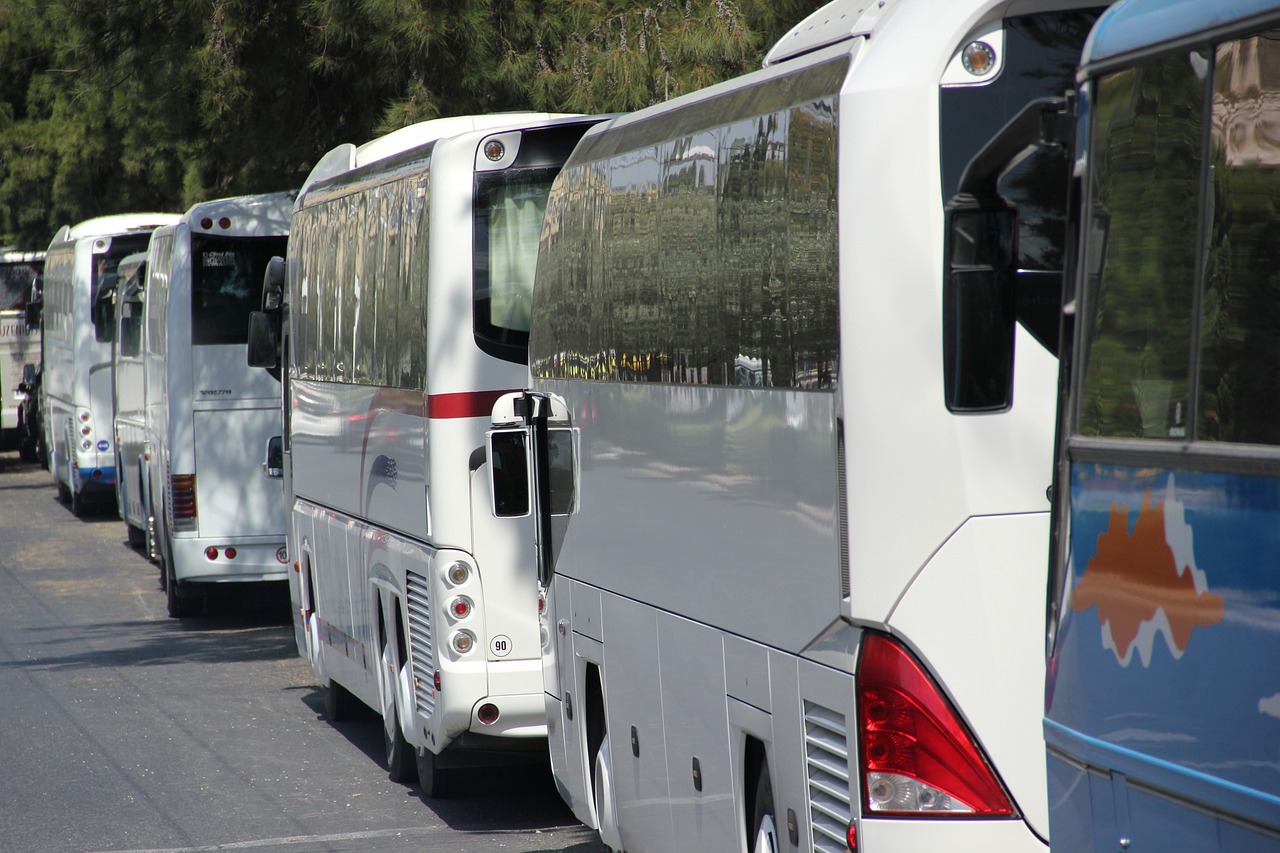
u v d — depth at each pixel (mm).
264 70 54375
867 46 15750
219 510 54500
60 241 98188
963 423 14828
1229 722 11766
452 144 29297
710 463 19141
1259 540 11531
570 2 49656
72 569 69000
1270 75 11680
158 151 73562
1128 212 13203
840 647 15906
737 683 18547
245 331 54625
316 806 30734
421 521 29969
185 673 45875
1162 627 12562
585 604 24203
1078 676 13703
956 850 14977
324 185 38906
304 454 40875
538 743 29516
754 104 17906
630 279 21797
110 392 87312
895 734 15148
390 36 48406
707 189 19047
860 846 15398
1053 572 14141
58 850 27641
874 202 15062
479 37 48344
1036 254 15047
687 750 20297
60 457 95062
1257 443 11617
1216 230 12172
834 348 15766
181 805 30844
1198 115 12406
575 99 47656
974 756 14953
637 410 21641
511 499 26703
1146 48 12984
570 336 24578
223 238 54625
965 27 14953
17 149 107500
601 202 23000
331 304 37562
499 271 29266
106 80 59562
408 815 29922
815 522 16312
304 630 41469
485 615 29094
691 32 46719
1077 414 13844
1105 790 13273
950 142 14930
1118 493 13180
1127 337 13180
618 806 23234
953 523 14875
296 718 39719
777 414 17188
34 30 98688
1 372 121562
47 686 43875
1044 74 15023
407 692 31703
